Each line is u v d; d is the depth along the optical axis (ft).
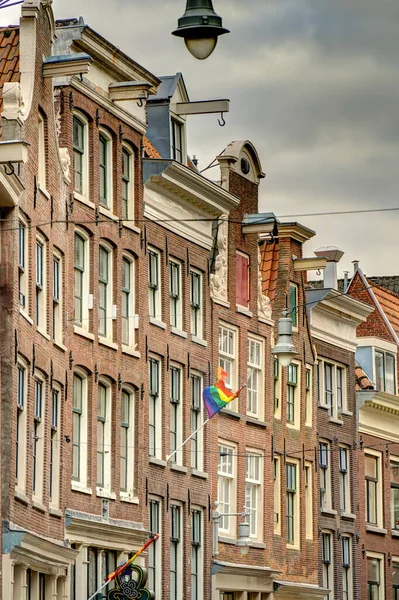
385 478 483.10
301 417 432.25
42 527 293.23
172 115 375.25
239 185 404.36
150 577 353.31
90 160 328.70
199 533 378.12
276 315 423.23
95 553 326.65
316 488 438.40
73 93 320.29
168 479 361.10
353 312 465.88
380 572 477.36
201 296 383.65
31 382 286.66
